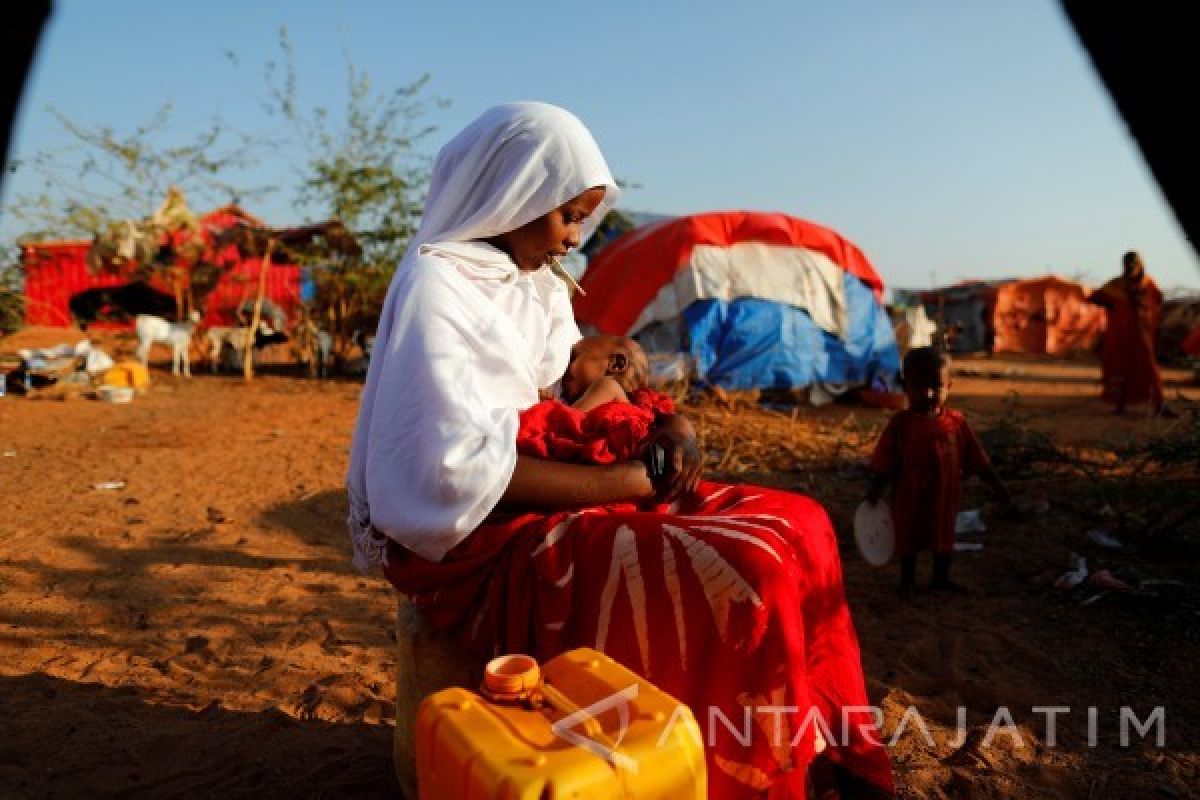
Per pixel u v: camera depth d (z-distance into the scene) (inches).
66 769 118.3
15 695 140.5
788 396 549.0
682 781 68.6
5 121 32.9
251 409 511.8
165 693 143.4
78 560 213.3
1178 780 120.3
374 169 721.6
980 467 205.6
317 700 140.5
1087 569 202.2
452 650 93.7
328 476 318.7
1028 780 120.4
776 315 534.0
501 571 88.9
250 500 279.4
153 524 247.8
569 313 110.7
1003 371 906.7
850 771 94.3
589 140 95.1
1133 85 33.5
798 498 100.7
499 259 93.8
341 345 751.7
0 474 314.7
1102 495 246.5
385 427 84.1
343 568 212.4
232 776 117.8
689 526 86.6
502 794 63.2
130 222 675.4
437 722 72.4
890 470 197.6
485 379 89.0
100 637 166.7
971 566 212.1
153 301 812.6
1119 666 155.9
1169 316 1091.9
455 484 80.7
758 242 543.8
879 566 214.4
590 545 86.4
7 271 671.8
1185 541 220.4
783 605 82.0
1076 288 1314.0
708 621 82.4
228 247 727.7
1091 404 572.7
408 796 97.7
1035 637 168.9
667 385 511.2
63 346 595.8
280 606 185.3
